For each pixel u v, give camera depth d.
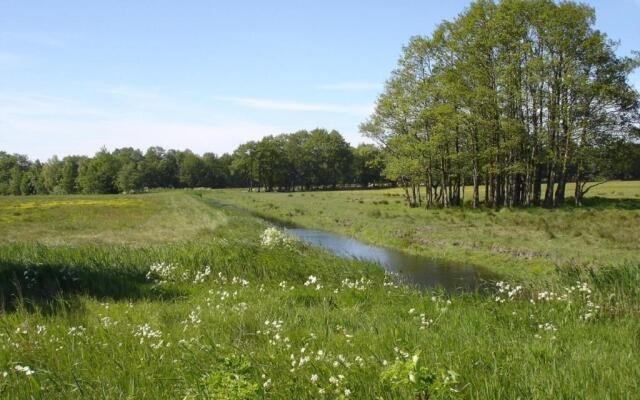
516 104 43.88
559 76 43.06
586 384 4.66
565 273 12.20
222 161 167.75
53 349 6.30
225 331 7.55
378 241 29.56
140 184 135.00
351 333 7.39
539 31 42.44
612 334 7.20
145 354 6.05
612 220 30.94
